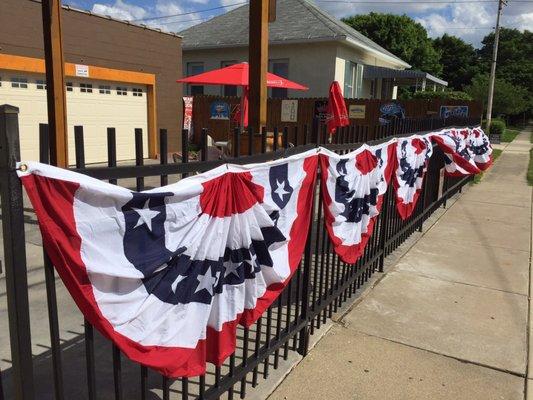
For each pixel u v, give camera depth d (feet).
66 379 9.57
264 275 9.04
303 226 10.29
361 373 10.53
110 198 5.62
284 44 59.57
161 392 9.34
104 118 40.55
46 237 5.00
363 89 67.36
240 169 7.98
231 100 53.78
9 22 32.01
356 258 13.20
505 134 107.55
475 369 10.89
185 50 66.49
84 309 5.51
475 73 179.83
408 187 17.93
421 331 12.55
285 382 10.07
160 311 6.61
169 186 6.59
